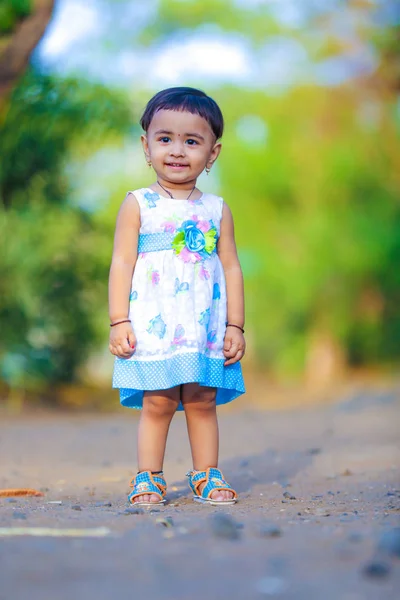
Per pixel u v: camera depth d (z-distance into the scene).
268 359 18.27
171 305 3.32
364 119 16.89
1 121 9.45
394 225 17.19
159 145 3.44
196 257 3.36
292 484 4.12
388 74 16.42
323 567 1.84
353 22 16.03
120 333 3.32
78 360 11.28
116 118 10.09
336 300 17.48
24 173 10.52
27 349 10.47
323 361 17.66
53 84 9.69
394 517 2.69
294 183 16.91
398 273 17.48
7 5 7.93
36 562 1.88
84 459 5.51
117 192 12.05
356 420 8.61
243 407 12.02
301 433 7.36
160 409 3.38
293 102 16.52
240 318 3.48
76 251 10.70
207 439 3.44
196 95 3.49
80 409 10.35
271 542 2.14
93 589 1.66
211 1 15.44
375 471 4.52
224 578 1.74
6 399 10.27
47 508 3.03
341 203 17.11
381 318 18.33
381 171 16.97
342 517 2.68
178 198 3.47
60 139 10.29
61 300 10.80
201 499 3.33
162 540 2.17
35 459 5.48
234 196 16.94
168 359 3.27
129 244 3.41
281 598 1.59
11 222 10.28
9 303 10.34
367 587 1.67
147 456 3.38
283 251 16.97
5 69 8.12
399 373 17.53
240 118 16.70
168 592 1.63
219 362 3.38
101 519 2.59
